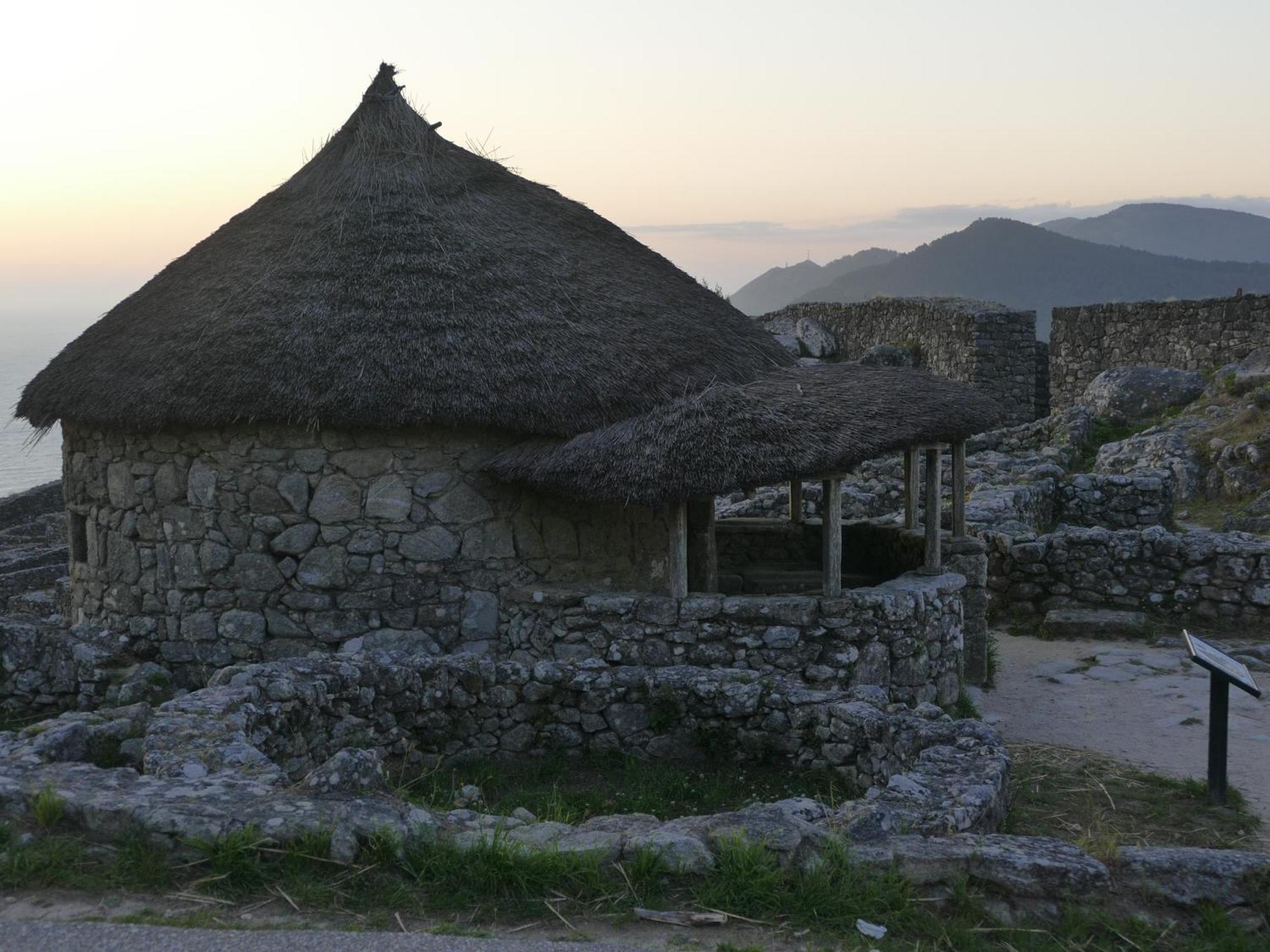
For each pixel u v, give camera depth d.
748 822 5.49
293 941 4.46
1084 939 4.98
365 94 13.42
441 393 10.81
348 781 5.67
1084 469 24.00
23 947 4.32
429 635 11.18
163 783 5.62
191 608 11.41
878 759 7.96
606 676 8.88
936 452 11.47
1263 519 19.03
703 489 10.04
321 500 11.12
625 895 5.01
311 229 12.20
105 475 11.91
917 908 5.07
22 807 5.37
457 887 4.99
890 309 35.50
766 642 10.44
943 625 11.16
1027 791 8.54
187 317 11.75
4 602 18.78
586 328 11.68
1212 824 7.91
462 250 12.01
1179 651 13.14
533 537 11.25
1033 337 30.30
